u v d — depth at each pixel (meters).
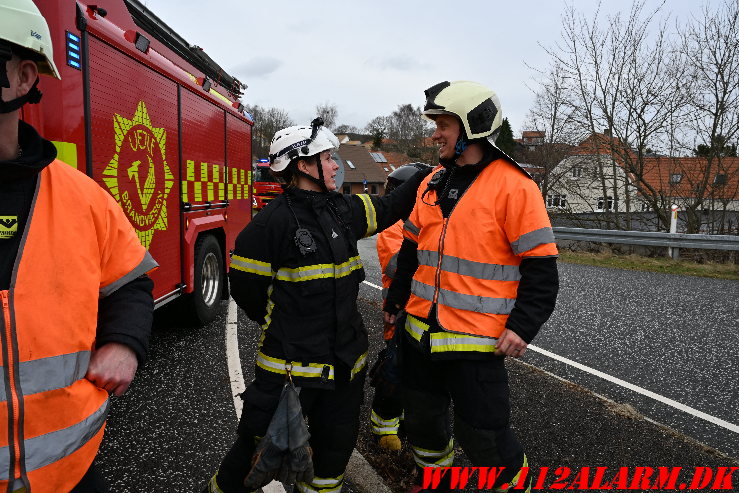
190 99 5.29
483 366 2.15
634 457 3.08
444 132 2.24
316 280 2.14
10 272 1.22
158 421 3.50
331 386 2.12
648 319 6.49
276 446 1.98
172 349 5.02
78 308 1.33
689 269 10.23
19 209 1.26
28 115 2.89
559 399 3.89
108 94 3.62
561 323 6.30
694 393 4.18
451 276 2.20
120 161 3.80
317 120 2.29
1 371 1.20
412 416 2.45
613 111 15.20
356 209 2.40
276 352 2.14
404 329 2.46
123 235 1.53
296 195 2.21
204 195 5.73
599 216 16.70
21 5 1.22
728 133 13.88
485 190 2.18
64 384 1.30
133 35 4.04
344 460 2.29
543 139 19.36
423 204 2.42
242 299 2.22
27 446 1.25
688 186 14.83
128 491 2.70
